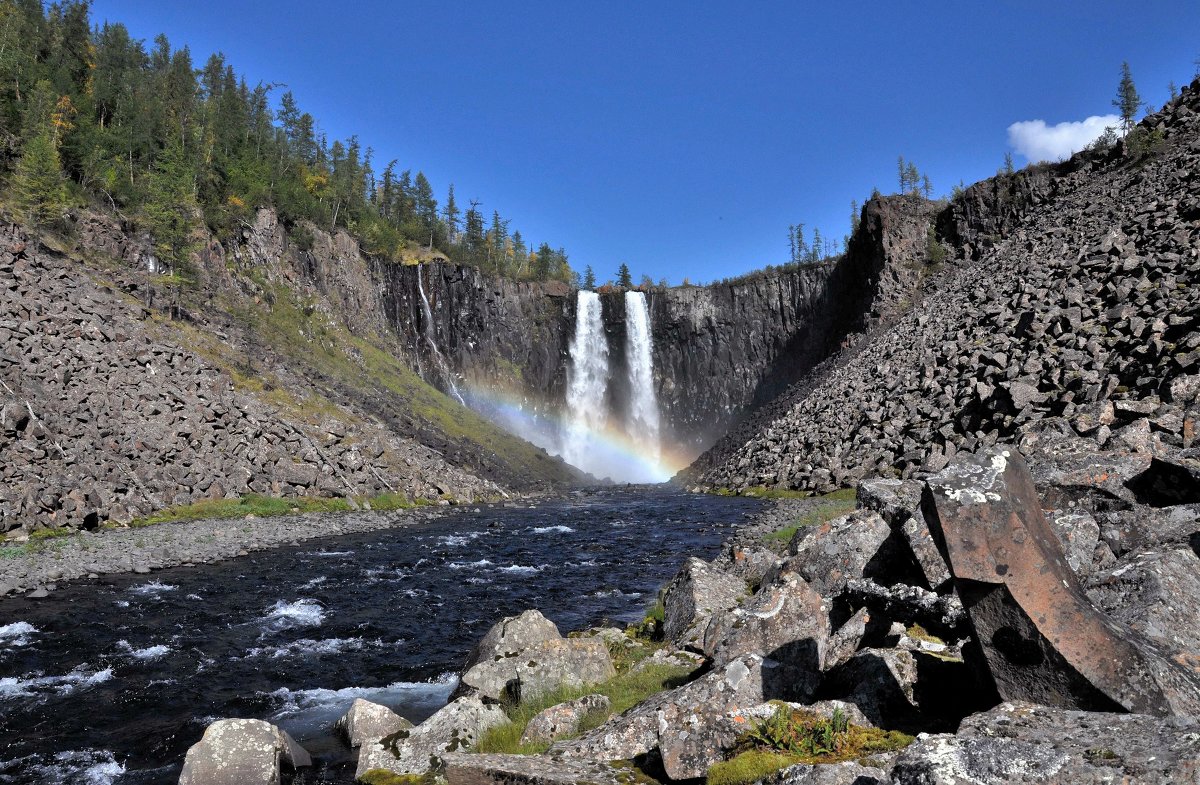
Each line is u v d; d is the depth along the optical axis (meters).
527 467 85.69
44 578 20.86
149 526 30.86
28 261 44.44
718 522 34.12
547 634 11.75
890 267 90.62
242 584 21.55
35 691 12.27
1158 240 30.89
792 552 12.84
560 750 7.03
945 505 5.00
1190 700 4.22
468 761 6.73
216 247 76.75
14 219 55.69
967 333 39.50
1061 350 26.75
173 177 76.75
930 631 8.00
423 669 13.62
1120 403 16.50
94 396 35.53
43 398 33.06
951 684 6.09
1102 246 35.38
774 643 7.49
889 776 3.86
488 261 151.50
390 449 55.09
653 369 130.88
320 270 94.56
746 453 57.97
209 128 101.00
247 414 44.59
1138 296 26.30
